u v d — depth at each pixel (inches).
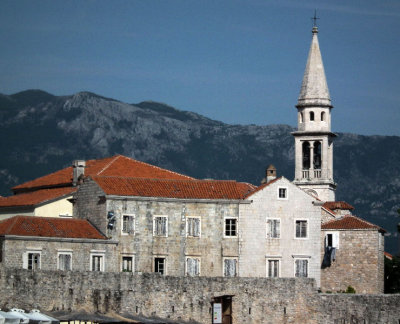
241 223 5654.5
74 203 5748.0
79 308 4842.5
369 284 5826.8
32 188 6505.9
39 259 5182.1
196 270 5585.6
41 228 5260.8
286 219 5728.3
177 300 5036.9
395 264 6210.6
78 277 4859.7
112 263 5413.4
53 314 4665.4
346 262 5871.1
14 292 4724.4
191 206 5605.3
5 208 6112.2
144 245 5502.0
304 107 7258.9
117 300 4918.8
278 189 5728.3
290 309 5191.9
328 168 7219.5
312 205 5762.8
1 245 5118.1
